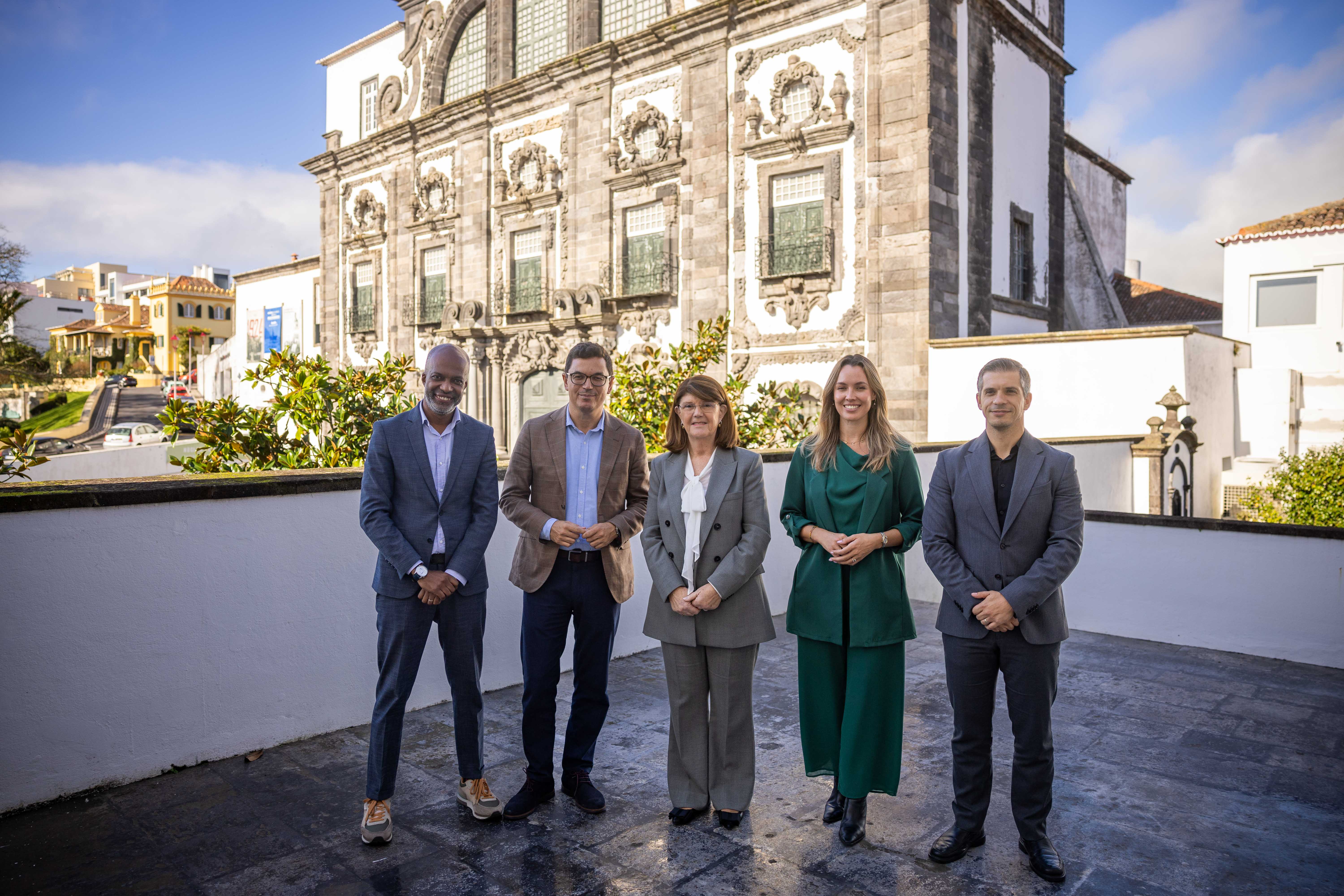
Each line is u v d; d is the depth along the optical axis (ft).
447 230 82.58
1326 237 74.49
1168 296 95.61
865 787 11.12
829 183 54.08
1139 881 10.34
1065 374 47.93
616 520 12.51
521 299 76.13
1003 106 58.65
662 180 63.21
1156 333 44.96
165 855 10.82
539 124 73.15
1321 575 19.94
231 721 14.20
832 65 54.13
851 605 11.55
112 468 56.85
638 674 19.17
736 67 58.59
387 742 11.20
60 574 12.26
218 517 13.97
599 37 69.92
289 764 13.94
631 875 10.40
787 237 56.70
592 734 12.62
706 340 33.27
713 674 11.88
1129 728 15.81
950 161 51.98
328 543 15.47
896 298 51.75
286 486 14.75
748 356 58.70
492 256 78.69
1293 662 20.29
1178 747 14.84
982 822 10.96
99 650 12.69
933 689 17.90
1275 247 77.20
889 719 11.54
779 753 14.52
